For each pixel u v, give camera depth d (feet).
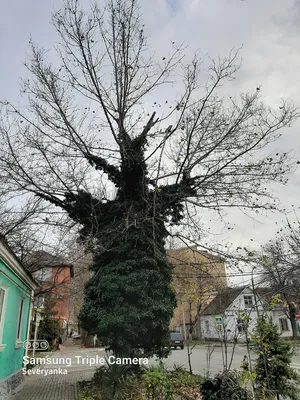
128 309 29.48
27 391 31.48
